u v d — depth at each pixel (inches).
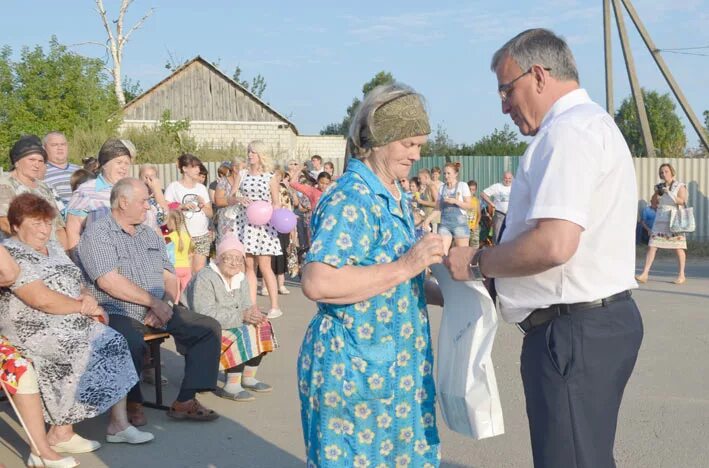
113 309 201.5
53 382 177.9
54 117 965.8
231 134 1283.2
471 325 105.7
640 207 698.2
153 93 1445.6
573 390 100.5
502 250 98.3
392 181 107.9
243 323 225.1
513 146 1084.5
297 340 300.5
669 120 1373.0
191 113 1459.2
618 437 188.9
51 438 183.9
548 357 101.8
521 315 105.9
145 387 240.1
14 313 175.3
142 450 185.5
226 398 226.8
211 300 218.7
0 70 971.9
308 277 97.8
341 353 101.7
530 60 103.0
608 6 775.7
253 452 184.5
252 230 339.9
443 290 111.0
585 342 99.8
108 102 1033.5
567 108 101.7
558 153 95.8
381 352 102.7
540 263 94.2
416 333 106.4
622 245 100.9
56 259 185.0
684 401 216.2
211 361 205.9
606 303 100.0
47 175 280.1
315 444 104.2
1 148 936.3
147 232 211.5
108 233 200.7
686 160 707.4
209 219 371.9
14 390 170.1
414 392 105.9
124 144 240.2
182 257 315.6
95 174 310.7
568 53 104.0
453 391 108.3
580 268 99.7
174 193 362.6
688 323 324.5
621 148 100.7
